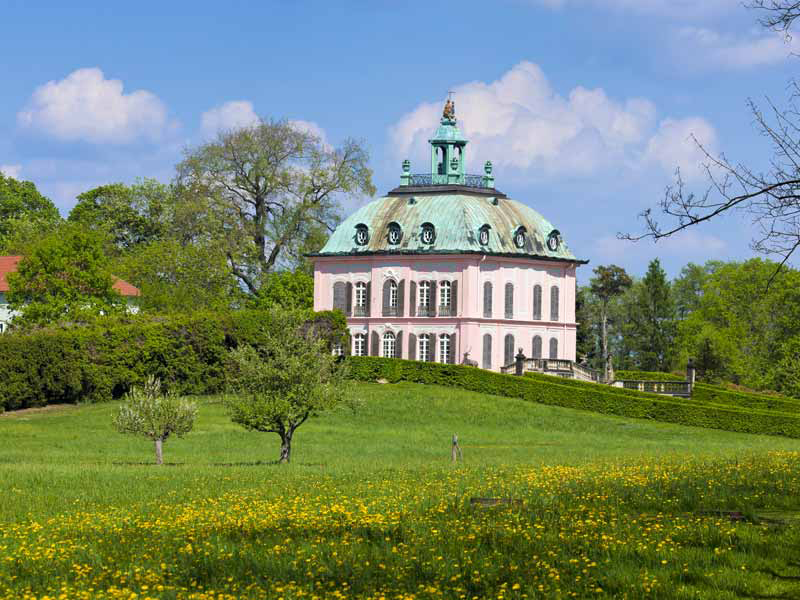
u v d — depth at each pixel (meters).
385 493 33.62
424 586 20.92
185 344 82.12
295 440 63.69
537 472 39.16
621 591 20.22
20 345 73.62
